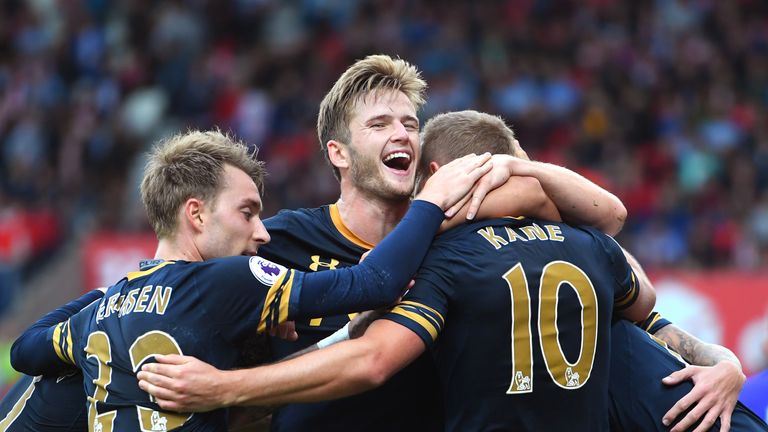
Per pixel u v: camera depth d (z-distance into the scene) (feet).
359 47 188.65
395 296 41.60
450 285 42.45
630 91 188.34
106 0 194.29
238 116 171.94
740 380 46.60
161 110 173.06
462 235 43.68
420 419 46.37
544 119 176.65
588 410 43.11
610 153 172.86
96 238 128.98
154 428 39.81
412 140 49.78
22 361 45.68
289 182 157.17
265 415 47.50
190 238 43.70
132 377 40.42
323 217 50.98
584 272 43.62
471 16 198.49
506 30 196.44
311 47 190.29
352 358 40.57
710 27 208.03
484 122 48.03
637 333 48.21
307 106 175.52
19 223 148.15
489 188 44.37
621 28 204.95
